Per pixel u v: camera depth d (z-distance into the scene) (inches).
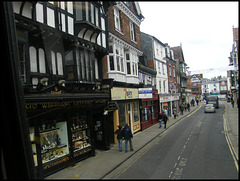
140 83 676.7
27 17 251.4
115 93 490.6
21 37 246.5
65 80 326.6
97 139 445.4
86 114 393.4
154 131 636.7
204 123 683.4
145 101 748.6
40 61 292.4
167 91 1098.7
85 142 382.0
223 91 2406.5
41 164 274.8
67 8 324.2
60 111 316.2
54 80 306.2
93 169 290.7
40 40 292.5
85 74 356.8
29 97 246.1
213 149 318.3
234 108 1016.2
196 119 841.5
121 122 546.9
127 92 568.4
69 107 325.1
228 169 227.0
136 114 658.2
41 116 288.4
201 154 305.0
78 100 331.6
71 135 338.6
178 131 597.6
